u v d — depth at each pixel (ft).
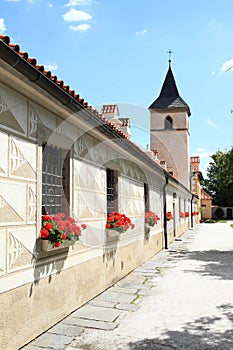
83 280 20.62
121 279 27.99
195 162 141.38
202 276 29.14
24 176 14.87
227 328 16.80
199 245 53.31
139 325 17.16
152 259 38.83
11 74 12.99
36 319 15.39
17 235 14.24
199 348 14.56
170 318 18.24
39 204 15.97
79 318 18.08
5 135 13.56
